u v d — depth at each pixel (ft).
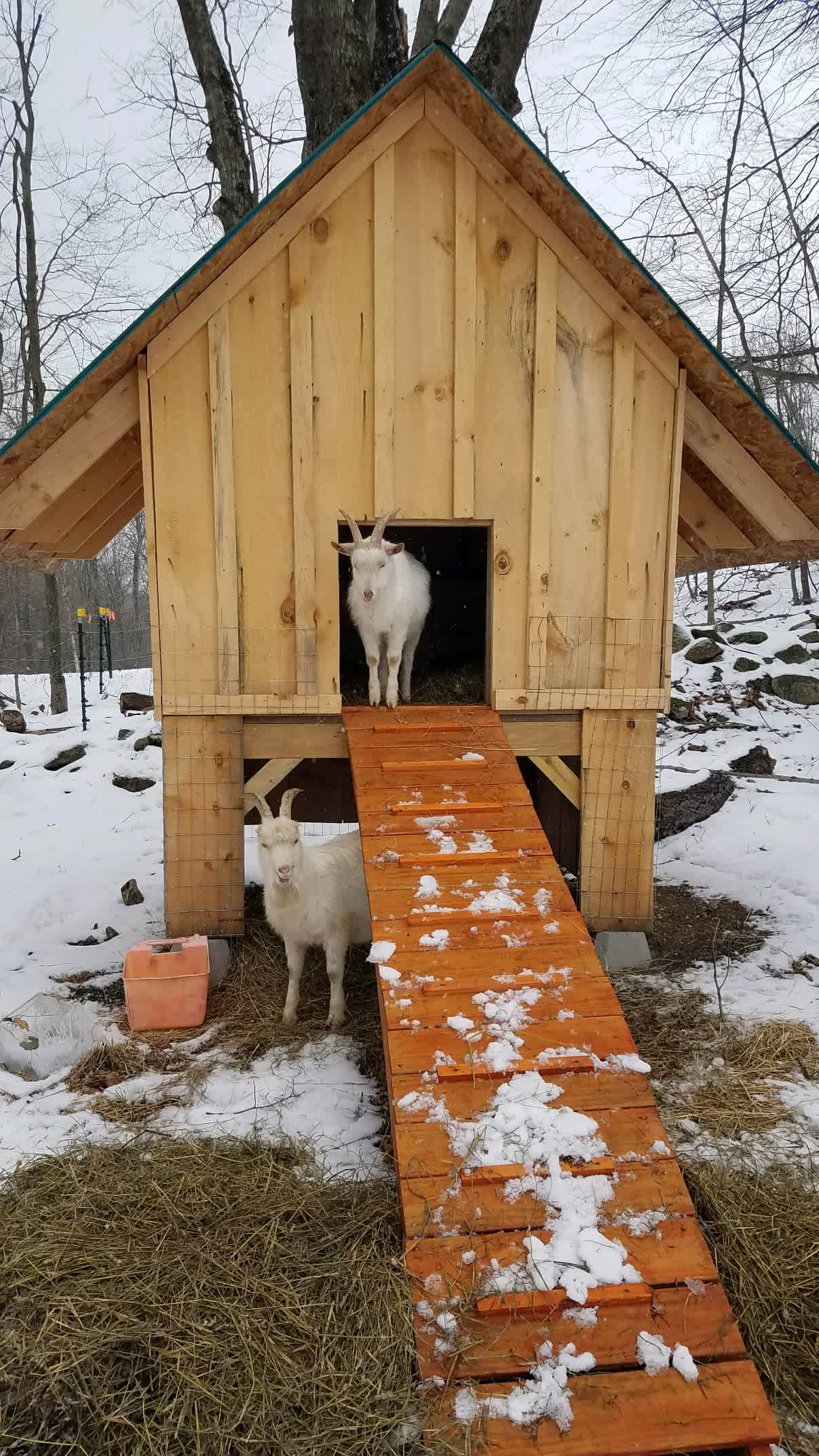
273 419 16.71
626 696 18.02
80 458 16.38
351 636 23.63
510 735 18.28
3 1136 12.50
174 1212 10.48
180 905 17.80
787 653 47.19
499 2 28.04
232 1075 14.15
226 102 31.35
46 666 96.32
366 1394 8.16
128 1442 7.82
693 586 69.67
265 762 19.02
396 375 16.89
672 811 28.71
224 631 17.15
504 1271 8.94
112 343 15.52
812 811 29.37
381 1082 13.87
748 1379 8.27
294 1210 10.53
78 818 31.68
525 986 12.04
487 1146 10.02
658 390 17.20
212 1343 8.61
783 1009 16.11
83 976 18.38
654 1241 9.30
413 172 16.31
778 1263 9.82
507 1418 7.89
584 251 16.57
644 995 16.78
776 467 17.20
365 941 16.66
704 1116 12.85
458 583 25.39
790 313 38.17
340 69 27.22
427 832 14.56
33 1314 9.01
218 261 15.75
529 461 17.37
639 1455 7.73
